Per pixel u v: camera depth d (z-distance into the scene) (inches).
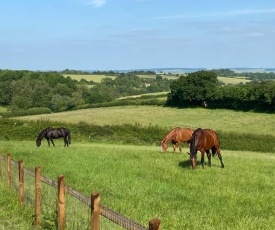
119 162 738.8
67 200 353.7
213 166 723.4
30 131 1729.8
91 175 585.3
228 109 3432.6
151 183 529.3
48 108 4065.0
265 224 352.5
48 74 4990.2
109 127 1827.0
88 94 5098.4
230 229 333.4
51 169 658.2
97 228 257.9
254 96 3206.2
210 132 700.7
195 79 3550.7
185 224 343.0
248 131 2642.7
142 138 1774.1
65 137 1213.7
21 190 400.8
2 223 357.7
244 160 855.7
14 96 4340.6
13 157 821.9
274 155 1294.3
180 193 485.4
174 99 3710.6
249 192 503.5
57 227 333.4
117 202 421.4
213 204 436.5
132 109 3713.1
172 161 765.3
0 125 1706.4
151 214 376.2
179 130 970.7
